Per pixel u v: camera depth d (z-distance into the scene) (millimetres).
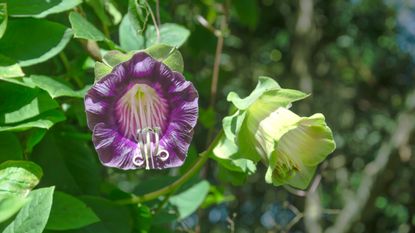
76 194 392
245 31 1131
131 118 292
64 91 343
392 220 1165
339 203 1135
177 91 290
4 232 305
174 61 304
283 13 1171
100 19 412
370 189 878
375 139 1274
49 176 388
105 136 287
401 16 1343
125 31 381
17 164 322
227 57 970
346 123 1254
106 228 378
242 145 325
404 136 874
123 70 287
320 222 840
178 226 515
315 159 315
